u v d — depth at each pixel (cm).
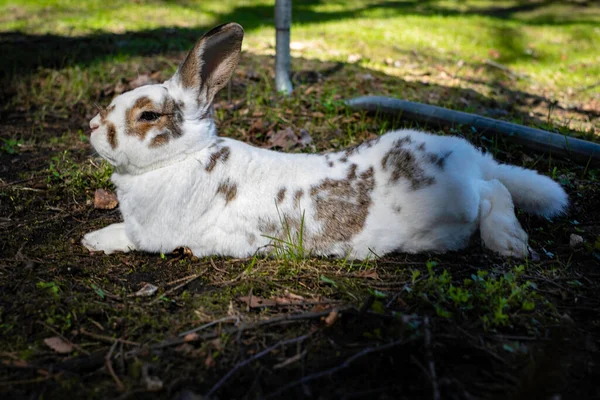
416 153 69
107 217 82
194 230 69
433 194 68
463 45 220
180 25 220
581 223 81
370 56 184
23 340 56
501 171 75
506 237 71
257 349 55
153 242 70
